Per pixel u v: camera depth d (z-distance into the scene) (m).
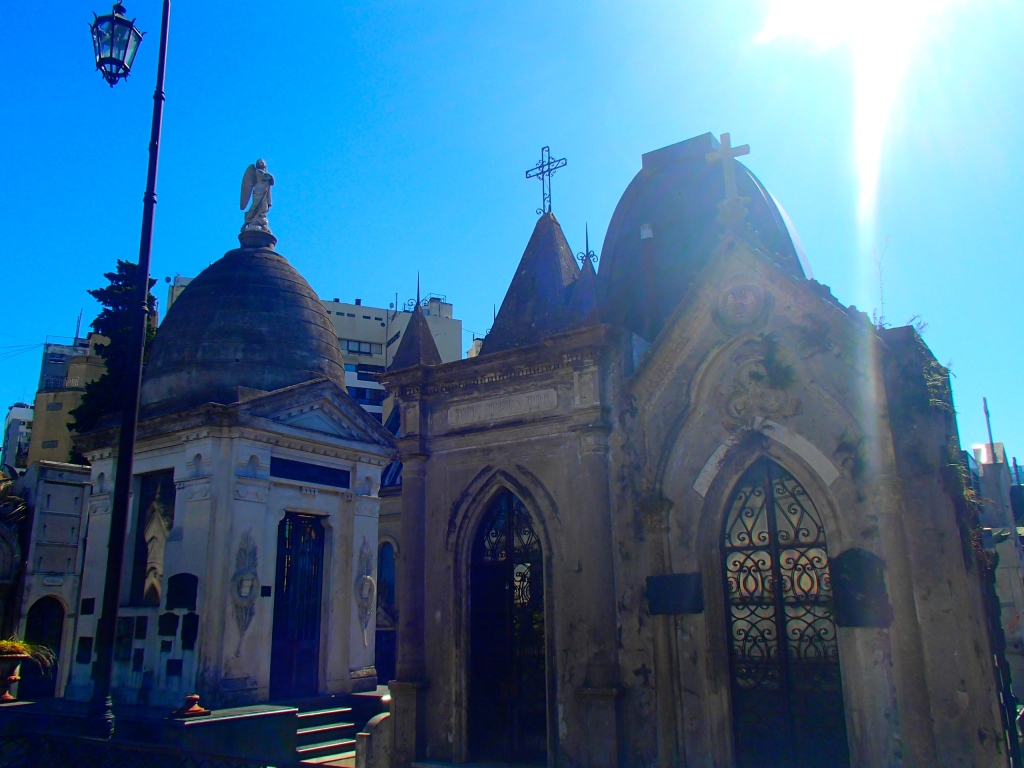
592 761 11.20
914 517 9.88
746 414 11.23
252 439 18.98
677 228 15.06
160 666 17.66
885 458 10.09
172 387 20.45
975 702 9.16
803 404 10.87
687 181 15.49
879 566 9.95
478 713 12.79
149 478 20.02
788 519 10.96
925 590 9.65
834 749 10.07
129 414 11.76
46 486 25.23
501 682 12.76
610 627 11.60
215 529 17.91
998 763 8.98
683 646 11.10
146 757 9.71
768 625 10.83
